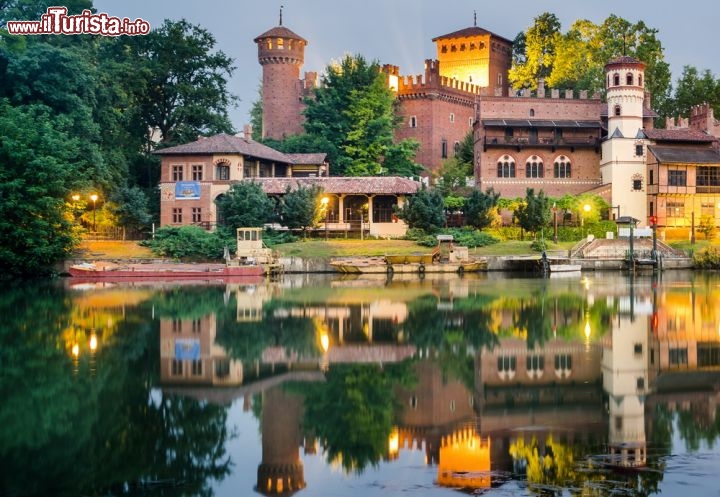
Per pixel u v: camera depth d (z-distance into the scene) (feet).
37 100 279.08
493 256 285.23
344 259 280.31
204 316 136.36
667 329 119.85
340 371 87.10
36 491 50.24
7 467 54.39
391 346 103.55
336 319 132.36
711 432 62.03
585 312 142.82
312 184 310.86
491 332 116.67
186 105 372.79
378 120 386.73
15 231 236.43
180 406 70.74
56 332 115.34
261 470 54.08
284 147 392.06
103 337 110.42
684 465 53.98
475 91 460.96
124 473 53.42
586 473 52.60
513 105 359.25
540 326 123.13
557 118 360.48
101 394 75.00
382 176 360.28
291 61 439.22
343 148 390.83
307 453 57.72
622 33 443.73
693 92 432.66
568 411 69.31
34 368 87.20
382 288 204.95
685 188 335.47
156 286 215.10
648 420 65.92
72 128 282.56
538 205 306.76
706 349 101.35
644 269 283.79
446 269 273.95
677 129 352.90
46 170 239.91
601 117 361.30
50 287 209.67
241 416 67.67
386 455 57.31
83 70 289.33
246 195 302.04
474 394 76.02
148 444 59.62
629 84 342.85
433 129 430.20
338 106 395.14
